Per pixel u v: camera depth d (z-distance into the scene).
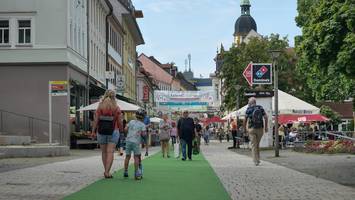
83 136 39.97
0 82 39.88
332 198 11.98
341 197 12.14
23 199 11.48
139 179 15.83
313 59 17.73
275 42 67.62
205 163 23.73
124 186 14.15
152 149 43.09
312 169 19.70
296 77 68.12
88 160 24.61
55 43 40.06
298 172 18.52
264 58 65.62
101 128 15.76
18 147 26.39
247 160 26.11
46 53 39.97
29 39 40.38
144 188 13.79
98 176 16.62
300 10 50.53
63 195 12.23
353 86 46.75
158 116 74.38
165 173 18.30
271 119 37.34
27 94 39.91
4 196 11.93
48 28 40.16
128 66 84.12
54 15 40.12
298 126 57.75
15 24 40.16
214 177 16.84
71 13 41.81
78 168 19.61
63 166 20.61
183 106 75.44
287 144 42.59
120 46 74.75
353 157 26.81
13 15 40.19
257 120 21.77
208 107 75.69
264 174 17.84
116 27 69.94
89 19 50.31
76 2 43.81
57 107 39.75
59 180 15.37
